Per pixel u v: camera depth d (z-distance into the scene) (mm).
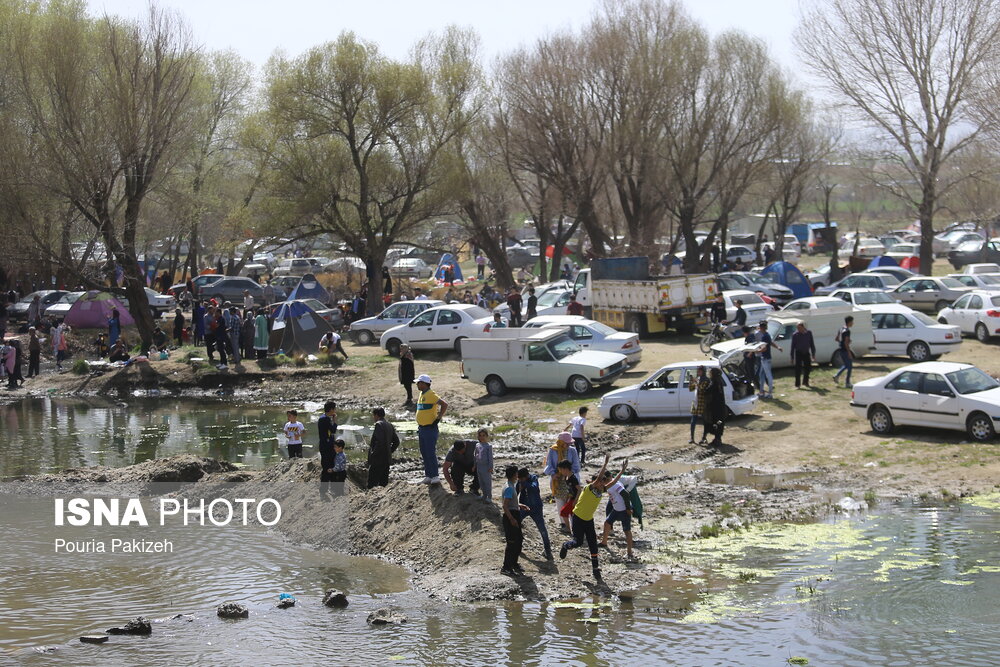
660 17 60844
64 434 33094
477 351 35375
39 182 44844
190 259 75500
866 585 16156
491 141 62812
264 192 66625
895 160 62125
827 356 34656
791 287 56625
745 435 27469
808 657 13492
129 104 45875
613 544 19094
